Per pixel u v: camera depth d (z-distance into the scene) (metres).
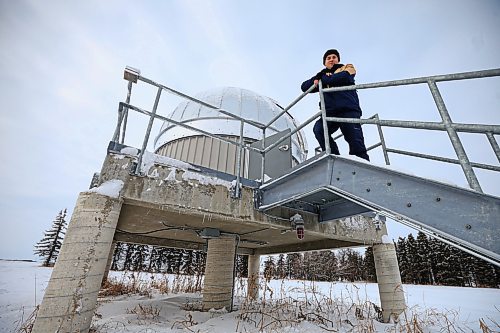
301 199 4.44
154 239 8.47
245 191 4.16
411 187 2.20
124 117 3.80
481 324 4.53
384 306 5.88
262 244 8.83
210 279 5.77
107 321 4.57
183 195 3.59
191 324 4.47
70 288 2.54
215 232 5.87
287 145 5.06
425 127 2.11
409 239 35.41
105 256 2.87
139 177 3.37
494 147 1.75
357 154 3.55
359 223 5.93
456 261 30.86
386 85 2.52
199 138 7.60
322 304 6.76
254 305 5.86
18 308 5.89
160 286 10.33
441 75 2.10
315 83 3.54
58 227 35.66
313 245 7.99
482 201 1.74
